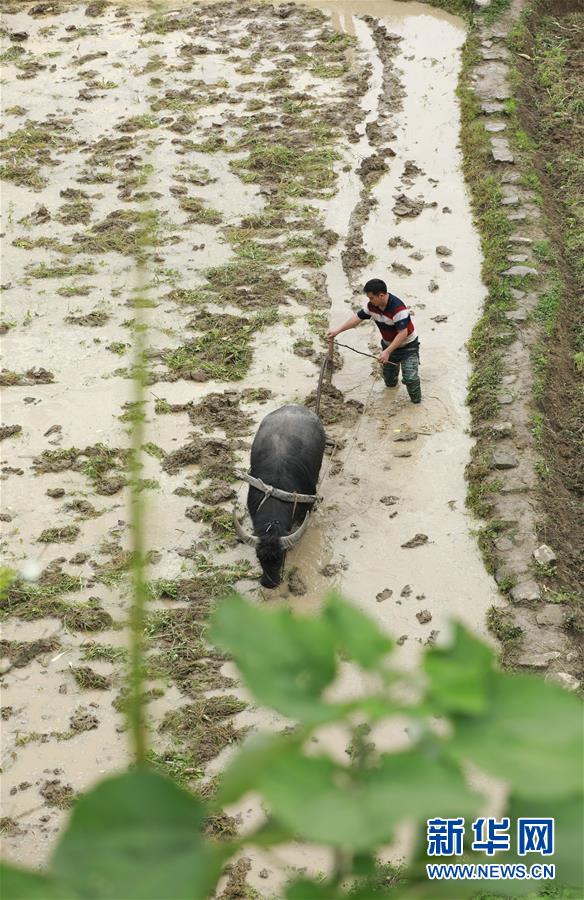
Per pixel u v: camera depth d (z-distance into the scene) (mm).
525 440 15008
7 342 17422
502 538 13547
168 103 24328
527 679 961
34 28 28219
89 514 14281
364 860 1016
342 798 875
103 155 22484
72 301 18328
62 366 16906
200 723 11500
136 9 29047
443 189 21062
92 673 12070
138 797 936
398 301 15148
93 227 20156
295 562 13469
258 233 19906
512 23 26578
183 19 28281
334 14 28203
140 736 1317
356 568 13391
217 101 24438
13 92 25094
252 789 893
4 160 22375
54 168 22125
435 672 965
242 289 18484
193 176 21641
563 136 22891
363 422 15734
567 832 964
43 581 13273
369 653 1007
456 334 17406
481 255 19203
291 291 18406
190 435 15500
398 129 23062
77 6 29297
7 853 10156
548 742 914
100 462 15023
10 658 12344
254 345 17266
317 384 16344
